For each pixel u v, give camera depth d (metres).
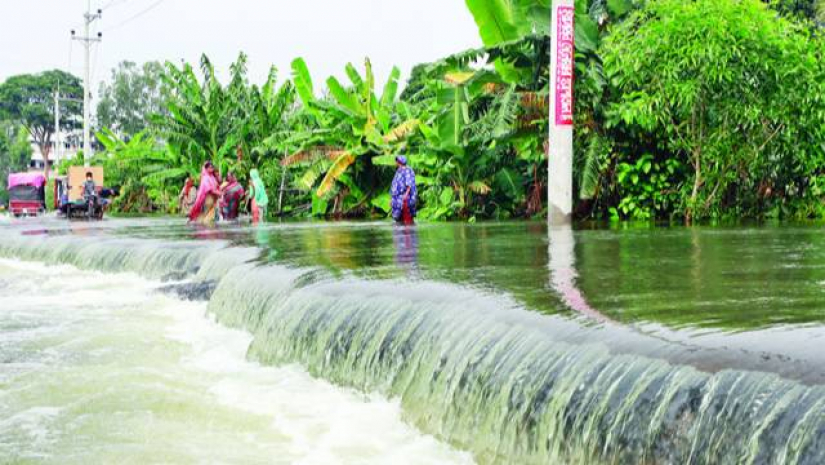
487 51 18.41
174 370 6.78
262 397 5.86
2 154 89.75
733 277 6.01
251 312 8.04
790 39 16.66
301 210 30.81
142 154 35.38
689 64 16.27
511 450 4.14
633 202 17.98
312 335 6.43
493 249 9.36
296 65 27.27
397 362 5.41
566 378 3.93
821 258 7.45
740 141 16.84
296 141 27.67
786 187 18.05
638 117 16.53
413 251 9.55
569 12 15.17
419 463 4.43
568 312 4.70
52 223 24.02
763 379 3.13
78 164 43.34
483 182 21.34
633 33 17.44
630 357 3.72
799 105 16.47
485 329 4.78
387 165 25.80
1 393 5.91
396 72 28.73
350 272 7.45
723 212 17.92
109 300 10.42
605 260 7.61
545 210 20.22
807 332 3.75
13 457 4.52
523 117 18.50
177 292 10.12
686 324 4.12
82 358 7.15
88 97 42.81
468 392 4.60
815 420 2.81
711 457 3.12
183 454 4.61
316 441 4.88
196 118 30.52
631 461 3.43
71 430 5.05
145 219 26.84
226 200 22.61
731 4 16.11
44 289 11.45
